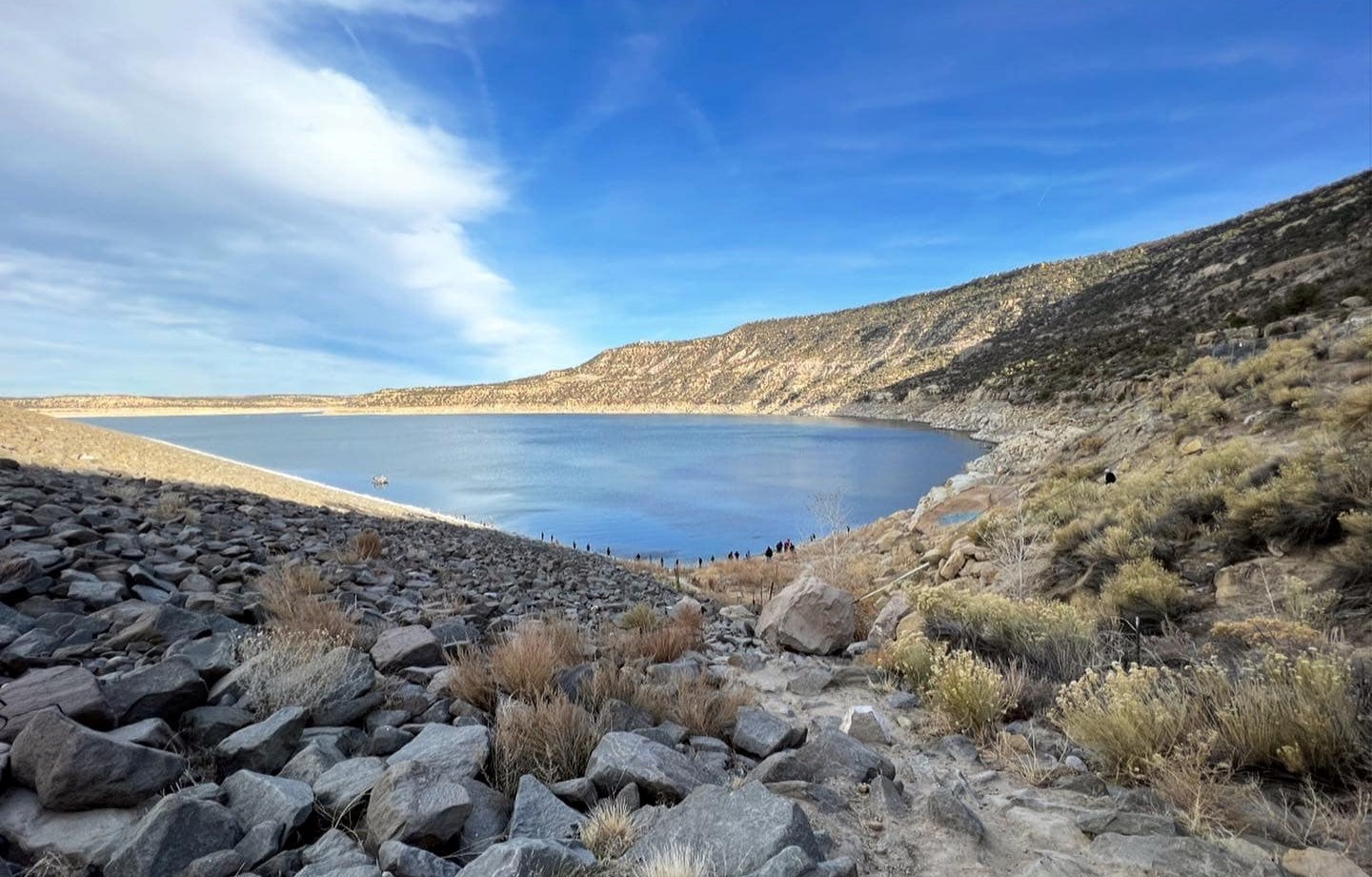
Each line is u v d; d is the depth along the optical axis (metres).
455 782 2.95
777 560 25.42
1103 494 13.05
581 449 128.38
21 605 5.03
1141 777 3.79
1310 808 3.28
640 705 4.82
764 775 3.83
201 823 2.46
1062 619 7.00
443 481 77.12
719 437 152.12
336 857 2.45
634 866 2.63
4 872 2.36
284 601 6.20
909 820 3.43
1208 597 7.63
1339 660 4.05
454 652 5.85
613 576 17.91
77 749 2.57
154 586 6.19
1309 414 12.09
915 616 8.64
